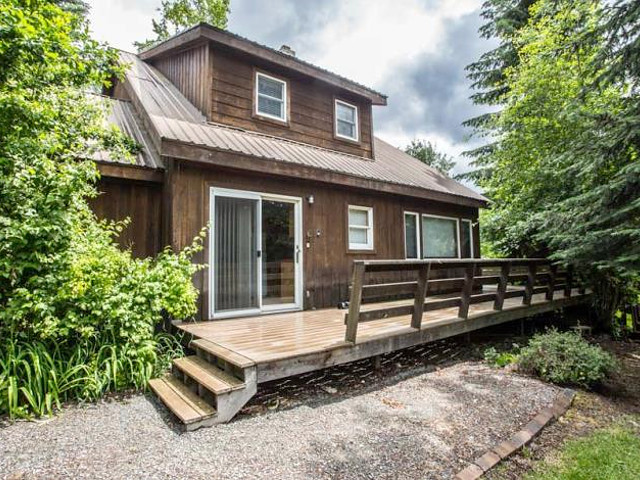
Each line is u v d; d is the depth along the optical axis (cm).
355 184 679
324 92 811
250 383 315
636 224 519
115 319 373
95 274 367
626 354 646
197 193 529
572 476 256
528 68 898
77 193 396
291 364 340
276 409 333
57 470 229
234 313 554
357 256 729
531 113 884
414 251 857
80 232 401
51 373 324
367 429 297
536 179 854
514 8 1430
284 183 627
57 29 387
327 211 688
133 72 732
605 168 573
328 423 305
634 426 342
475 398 369
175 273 422
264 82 721
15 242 340
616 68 545
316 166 615
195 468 235
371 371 446
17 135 374
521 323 686
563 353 444
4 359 323
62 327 351
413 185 777
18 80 388
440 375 444
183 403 310
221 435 279
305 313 608
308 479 228
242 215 576
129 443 263
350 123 872
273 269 609
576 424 339
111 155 499
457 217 963
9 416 298
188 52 704
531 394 383
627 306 822
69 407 321
